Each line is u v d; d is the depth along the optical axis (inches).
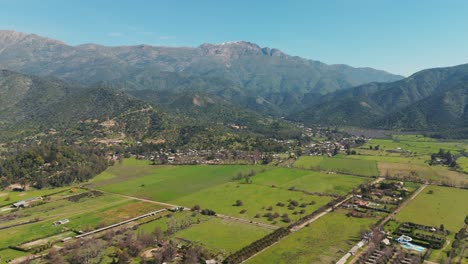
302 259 5334.6
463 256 5403.5
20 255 5590.6
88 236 6314.0
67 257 5452.8
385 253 5388.8
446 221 6860.2
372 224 6648.6
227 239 6097.4
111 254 5556.1
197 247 5536.4
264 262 5260.8
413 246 5689.0
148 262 5270.7
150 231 6491.1
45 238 6254.9
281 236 6171.3
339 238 6087.6
